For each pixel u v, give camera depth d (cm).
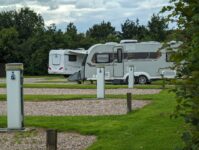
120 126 1354
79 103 2258
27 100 2452
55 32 7662
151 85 3778
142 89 3269
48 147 755
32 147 1110
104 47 4072
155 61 4003
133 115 1636
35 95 2719
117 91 3084
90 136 1270
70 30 8462
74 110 1945
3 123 1523
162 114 512
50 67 5581
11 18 10588
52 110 1959
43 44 7438
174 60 458
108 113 1803
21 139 1227
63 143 1166
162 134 1148
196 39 423
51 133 754
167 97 2372
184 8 450
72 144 1150
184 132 435
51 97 2553
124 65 4044
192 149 421
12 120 1366
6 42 7669
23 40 8206
